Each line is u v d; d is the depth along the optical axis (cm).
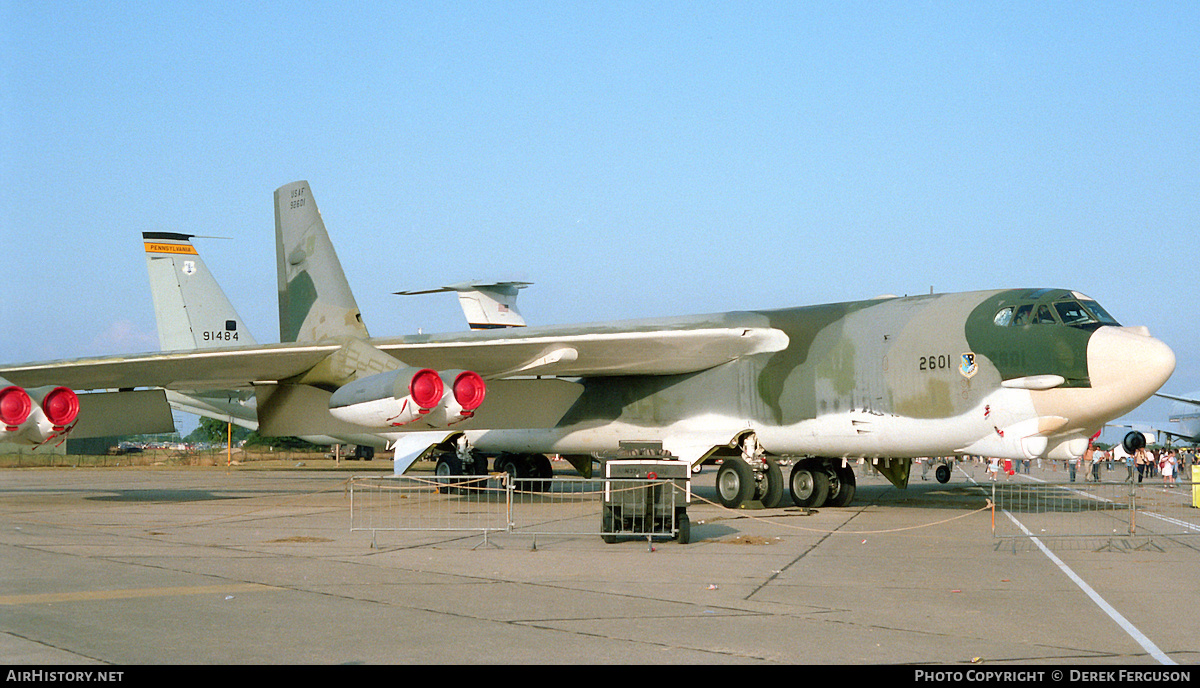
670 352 1728
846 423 1619
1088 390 1416
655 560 1027
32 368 1606
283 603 755
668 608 748
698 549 1129
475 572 930
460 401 1498
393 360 1648
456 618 701
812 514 1625
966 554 1093
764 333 1717
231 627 663
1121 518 1562
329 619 693
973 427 1511
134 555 1037
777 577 912
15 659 569
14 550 1073
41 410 1459
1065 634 665
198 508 1708
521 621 693
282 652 594
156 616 699
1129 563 1025
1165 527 1418
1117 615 734
